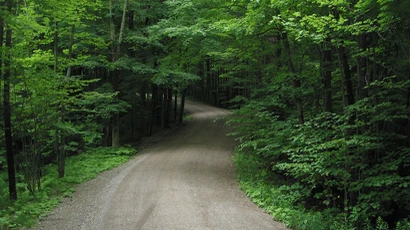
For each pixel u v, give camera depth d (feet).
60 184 38.63
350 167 26.58
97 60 61.52
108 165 50.65
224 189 36.45
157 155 58.70
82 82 40.60
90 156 57.26
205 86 175.94
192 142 72.43
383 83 26.11
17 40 35.14
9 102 32.53
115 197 32.48
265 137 40.52
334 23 24.77
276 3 28.78
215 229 23.11
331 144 25.50
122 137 86.53
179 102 175.52
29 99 35.50
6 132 32.07
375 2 22.65
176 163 50.88
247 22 33.76
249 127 44.96
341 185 28.02
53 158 60.34
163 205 29.22
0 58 29.89
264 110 44.32
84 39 54.85
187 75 66.69
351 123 28.53
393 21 23.62
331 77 40.65
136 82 75.31
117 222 24.99
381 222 23.49
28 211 27.91
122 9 64.54
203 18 43.98
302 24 26.05
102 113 60.29
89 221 25.67
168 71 61.11
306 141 28.94
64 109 43.14
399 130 32.37
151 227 23.58
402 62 28.68
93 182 40.63
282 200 29.96
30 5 35.06
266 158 44.16
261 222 24.77
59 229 24.09
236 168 47.91
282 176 43.16
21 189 37.65
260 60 47.65
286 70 42.19
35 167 35.91
